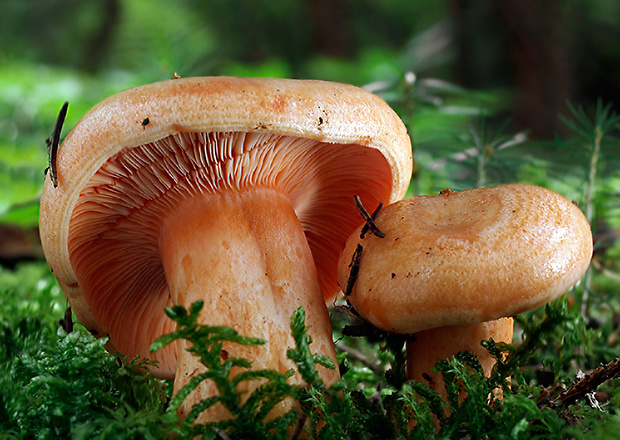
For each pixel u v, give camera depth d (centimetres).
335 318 38
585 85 113
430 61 119
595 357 32
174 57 49
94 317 30
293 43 143
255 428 25
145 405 28
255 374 25
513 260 25
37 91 88
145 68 52
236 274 27
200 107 26
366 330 29
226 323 27
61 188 27
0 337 33
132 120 26
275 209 29
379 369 33
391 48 148
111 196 28
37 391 27
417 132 54
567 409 27
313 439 26
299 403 26
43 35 138
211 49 121
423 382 28
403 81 41
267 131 26
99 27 136
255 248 28
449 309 25
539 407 27
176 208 29
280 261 28
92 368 26
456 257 26
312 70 116
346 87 27
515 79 102
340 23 133
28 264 53
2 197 61
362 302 27
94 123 26
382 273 26
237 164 28
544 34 99
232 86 26
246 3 138
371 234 27
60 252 28
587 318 36
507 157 38
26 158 70
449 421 26
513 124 100
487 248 26
